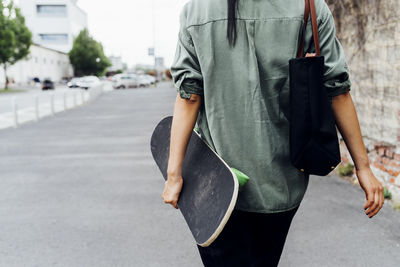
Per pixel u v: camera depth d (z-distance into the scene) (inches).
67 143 322.0
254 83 45.1
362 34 167.5
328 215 139.7
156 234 130.6
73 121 490.6
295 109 43.3
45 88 1663.4
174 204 48.2
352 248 114.7
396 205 143.5
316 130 42.5
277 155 46.9
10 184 197.2
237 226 49.9
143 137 346.9
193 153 50.2
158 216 147.0
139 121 476.1
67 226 139.3
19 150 293.0
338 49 45.9
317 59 42.3
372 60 160.7
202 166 47.6
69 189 186.2
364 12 163.8
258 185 47.3
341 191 165.6
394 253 111.0
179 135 47.3
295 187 49.1
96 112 611.8
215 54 45.3
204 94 46.6
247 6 44.6
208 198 44.5
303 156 43.6
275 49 44.7
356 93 175.8
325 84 44.9
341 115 46.6
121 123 459.8
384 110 153.9
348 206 147.9
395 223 130.9
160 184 191.9
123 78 1660.9
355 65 175.6
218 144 47.1
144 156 261.6
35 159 258.5
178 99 47.9
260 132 46.1
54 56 2691.9
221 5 45.1
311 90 42.4
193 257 113.7
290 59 43.2
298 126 43.2
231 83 45.6
